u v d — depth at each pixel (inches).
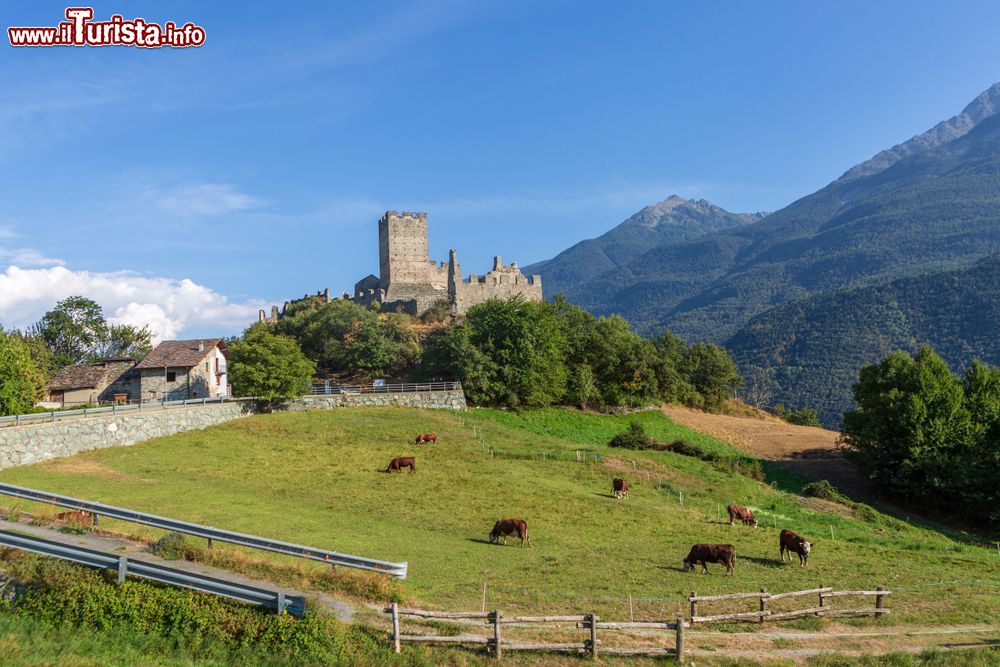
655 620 984.9
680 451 2834.6
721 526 1782.7
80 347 4877.0
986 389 2940.5
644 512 1841.8
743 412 4773.6
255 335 3034.0
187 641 778.8
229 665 745.6
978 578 1389.0
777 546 1590.8
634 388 4074.8
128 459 1989.4
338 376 4089.6
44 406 3029.0
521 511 1726.1
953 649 925.8
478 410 3430.1
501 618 841.5
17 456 1833.2
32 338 4490.7
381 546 1309.1
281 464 2052.2
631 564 1323.8
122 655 738.8
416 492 1829.5
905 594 1206.9
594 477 2224.4
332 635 783.1
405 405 3255.4
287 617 792.9
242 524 1353.3
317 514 1521.9
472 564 1243.2
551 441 2856.8
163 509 1419.8
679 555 1428.4
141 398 3031.5
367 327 4116.6
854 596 1168.2
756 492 2352.4
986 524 2484.0
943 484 2481.5
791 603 1109.7
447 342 3575.3
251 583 874.8
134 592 810.8
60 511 1205.7
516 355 3627.0
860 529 2076.8
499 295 5147.6
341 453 2252.7
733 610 1055.6
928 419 2664.9
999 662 885.8
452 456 2311.8
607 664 816.9
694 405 4522.6
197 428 2498.8
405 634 812.6
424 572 1158.3
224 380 3371.1
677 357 4719.5
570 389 3858.3
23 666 682.8
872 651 919.7
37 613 799.7
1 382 2289.6
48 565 827.4
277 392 2888.8
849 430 3006.9
